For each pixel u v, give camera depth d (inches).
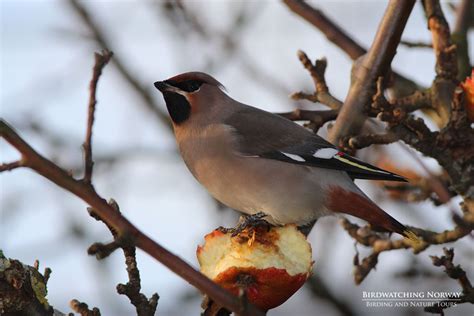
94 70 216.5
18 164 199.2
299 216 401.7
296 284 302.2
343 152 396.5
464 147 371.9
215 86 426.3
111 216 209.6
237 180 405.1
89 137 209.9
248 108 424.2
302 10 463.8
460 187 371.9
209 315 288.0
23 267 280.5
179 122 422.6
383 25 384.5
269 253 303.6
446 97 406.0
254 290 299.9
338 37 458.0
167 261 218.7
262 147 402.0
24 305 277.0
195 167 418.6
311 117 418.9
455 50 402.6
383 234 418.6
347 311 506.6
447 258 347.6
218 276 301.7
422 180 430.6
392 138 369.1
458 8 467.5
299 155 398.9
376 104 362.9
